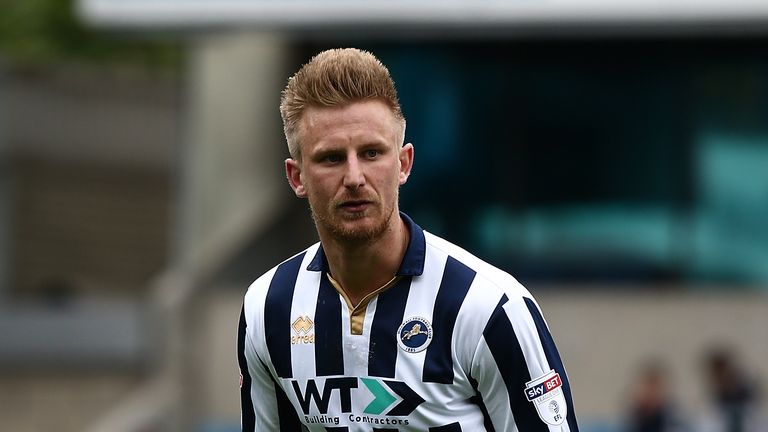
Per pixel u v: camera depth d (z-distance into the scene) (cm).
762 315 4834
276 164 5344
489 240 4869
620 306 4878
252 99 5362
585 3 4459
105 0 4562
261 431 1291
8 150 7325
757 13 4416
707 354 4847
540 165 4856
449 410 1177
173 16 4538
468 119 4862
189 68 5591
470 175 4862
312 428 1224
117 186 7769
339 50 1138
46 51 8956
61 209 7519
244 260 5228
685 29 4559
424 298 1173
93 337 6100
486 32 4569
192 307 5191
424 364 1166
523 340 1168
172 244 7725
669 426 4272
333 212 1122
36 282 7350
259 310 1234
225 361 5162
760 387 4303
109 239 7669
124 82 7856
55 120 7544
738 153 4819
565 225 4866
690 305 4866
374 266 1166
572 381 4900
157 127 7944
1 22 9094
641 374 4453
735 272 4862
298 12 4528
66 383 5947
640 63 4828
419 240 1188
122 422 5234
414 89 4881
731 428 4134
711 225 4838
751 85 4803
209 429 5112
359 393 1189
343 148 1108
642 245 4859
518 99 4850
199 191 5353
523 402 1176
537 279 4888
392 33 4575
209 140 5381
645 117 4831
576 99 4841
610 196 4853
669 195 4838
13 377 6038
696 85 4816
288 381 1223
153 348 5331
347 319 1189
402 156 1177
